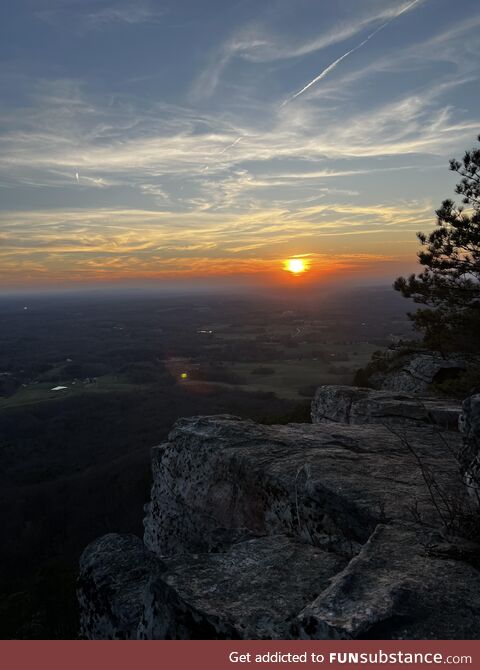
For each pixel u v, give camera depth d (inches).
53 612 336.5
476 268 457.1
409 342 710.5
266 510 203.5
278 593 124.6
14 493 2212.1
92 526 1670.8
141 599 155.3
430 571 118.2
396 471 197.6
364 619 99.5
